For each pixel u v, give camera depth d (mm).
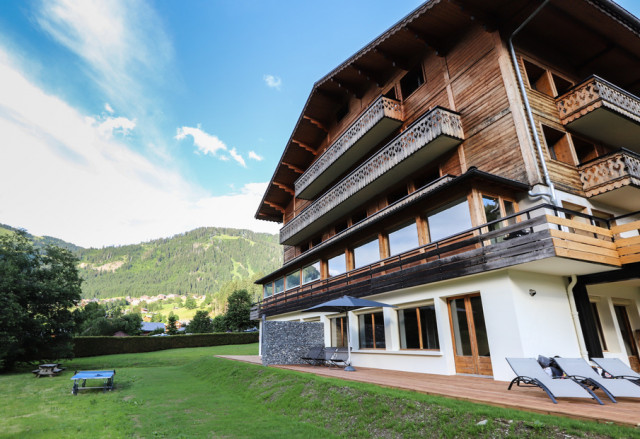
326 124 22484
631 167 10250
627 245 8484
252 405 8977
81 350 31438
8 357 19422
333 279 16172
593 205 11203
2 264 19438
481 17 11703
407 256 12758
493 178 9523
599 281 9125
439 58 14141
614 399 5309
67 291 21531
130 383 13594
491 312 8883
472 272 9180
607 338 10398
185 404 9305
